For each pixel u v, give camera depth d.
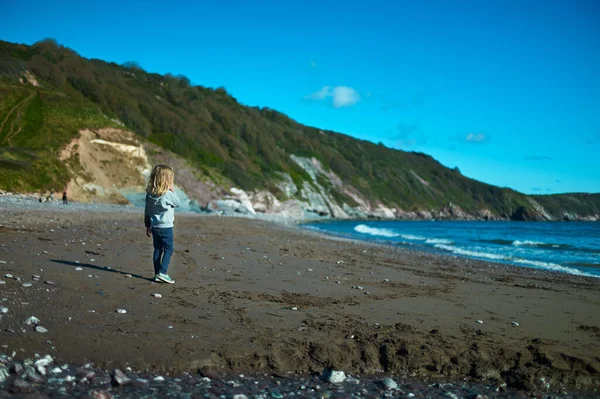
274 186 72.38
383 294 6.91
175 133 66.38
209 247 11.83
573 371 3.97
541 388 3.73
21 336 3.49
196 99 84.00
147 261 7.83
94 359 3.36
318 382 3.55
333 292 6.74
